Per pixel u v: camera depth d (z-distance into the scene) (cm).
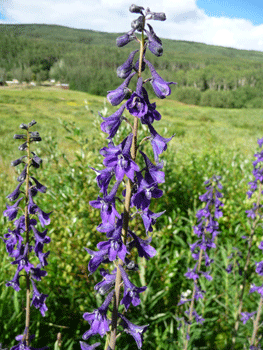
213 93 12388
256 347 355
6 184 820
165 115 6338
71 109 5978
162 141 163
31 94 8981
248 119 5994
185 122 5138
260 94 12612
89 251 177
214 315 486
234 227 654
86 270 456
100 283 185
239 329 450
